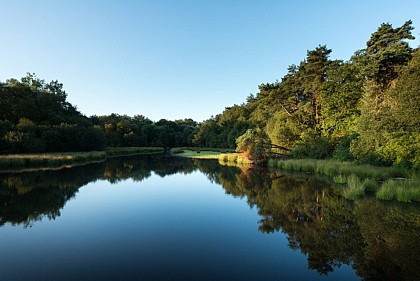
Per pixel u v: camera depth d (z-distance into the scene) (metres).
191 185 20.09
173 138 104.56
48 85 68.75
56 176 24.48
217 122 93.38
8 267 6.76
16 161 32.12
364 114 22.55
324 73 35.25
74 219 11.12
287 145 35.53
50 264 6.92
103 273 6.43
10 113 53.31
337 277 6.24
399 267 6.69
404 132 17.70
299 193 15.78
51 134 48.88
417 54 19.33
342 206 12.46
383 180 17.19
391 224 9.77
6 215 11.69
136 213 12.08
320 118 35.53
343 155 26.00
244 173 26.88
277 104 40.38
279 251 7.79
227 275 6.34
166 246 8.18
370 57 25.72
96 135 60.06
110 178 23.84
